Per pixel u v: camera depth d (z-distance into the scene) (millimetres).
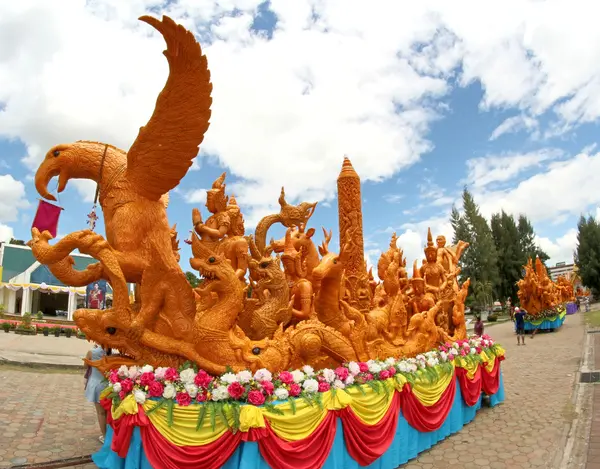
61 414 7973
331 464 4762
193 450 4086
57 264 4809
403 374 6215
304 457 4457
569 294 40812
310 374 5012
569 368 13352
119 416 4258
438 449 6570
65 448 6152
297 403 4535
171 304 4762
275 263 5758
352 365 5551
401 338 7379
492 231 47375
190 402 4324
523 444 6621
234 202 6559
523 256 45469
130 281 5191
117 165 5316
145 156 4977
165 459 4094
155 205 5180
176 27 4289
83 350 18047
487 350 9211
